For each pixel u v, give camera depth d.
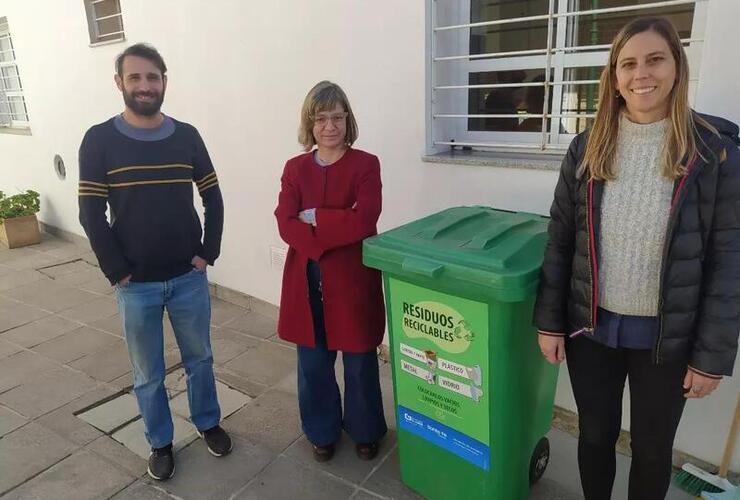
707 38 1.99
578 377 1.82
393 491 2.38
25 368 3.51
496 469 2.03
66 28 5.12
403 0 2.76
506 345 1.86
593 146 1.59
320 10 3.14
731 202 1.44
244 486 2.44
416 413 2.21
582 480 1.99
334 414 2.55
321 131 2.16
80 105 5.33
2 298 4.70
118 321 4.19
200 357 2.57
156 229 2.27
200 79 3.98
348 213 2.13
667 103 1.49
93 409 3.04
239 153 3.93
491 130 2.95
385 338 3.37
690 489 2.26
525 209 2.60
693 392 1.56
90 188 2.14
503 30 2.83
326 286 2.29
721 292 1.47
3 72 6.83
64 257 5.76
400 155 3.00
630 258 1.57
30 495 2.41
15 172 6.82
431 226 2.13
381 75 2.96
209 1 3.71
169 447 2.55
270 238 3.96
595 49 2.43
